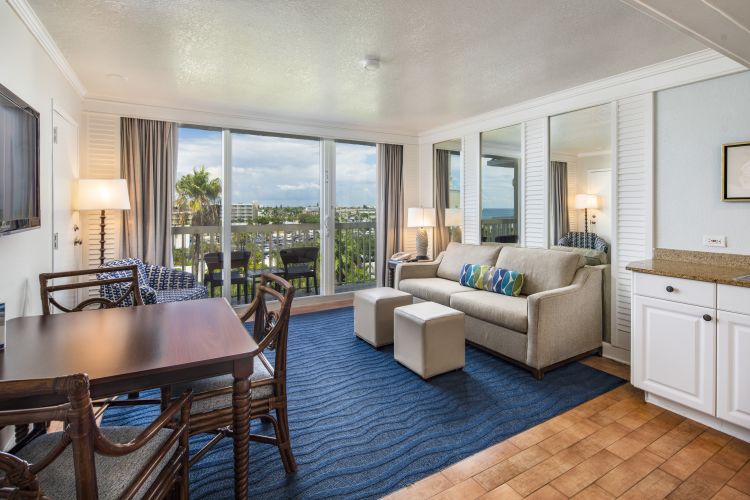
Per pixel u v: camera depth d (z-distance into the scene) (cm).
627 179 313
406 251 557
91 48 267
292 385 272
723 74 258
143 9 217
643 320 244
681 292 224
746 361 199
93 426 81
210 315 180
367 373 293
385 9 217
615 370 299
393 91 362
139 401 198
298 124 473
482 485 171
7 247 199
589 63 292
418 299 410
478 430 215
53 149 276
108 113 375
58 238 290
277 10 218
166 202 404
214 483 173
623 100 315
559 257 334
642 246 304
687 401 223
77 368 117
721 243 261
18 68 211
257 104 406
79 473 79
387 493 167
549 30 241
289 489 169
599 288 325
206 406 158
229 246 451
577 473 179
